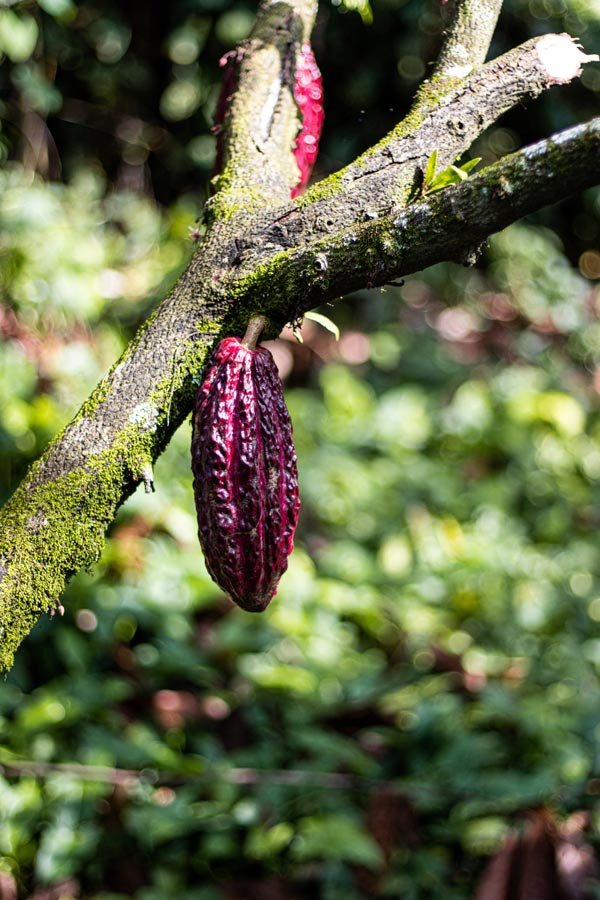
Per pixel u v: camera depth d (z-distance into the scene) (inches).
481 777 121.3
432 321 233.8
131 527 141.2
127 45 197.8
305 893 115.5
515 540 177.3
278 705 135.6
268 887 113.7
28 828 111.6
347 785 122.0
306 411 192.7
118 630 136.3
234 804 118.2
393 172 49.4
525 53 52.7
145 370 47.9
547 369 227.0
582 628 163.6
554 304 239.5
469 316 237.9
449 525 171.8
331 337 215.8
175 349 48.1
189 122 209.8
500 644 158.4
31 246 149.3
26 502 47.1
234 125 59.5
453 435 198.4
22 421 132.5
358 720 135.0
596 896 108.4
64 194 179.6
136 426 47.3
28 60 173.5
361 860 108.1
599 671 154.9
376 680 140.6
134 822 112.5
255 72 61.7
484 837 116.7
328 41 197.3
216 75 200.7
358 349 216.1
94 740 119.4
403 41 197.5
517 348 231.1
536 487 192.7
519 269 240.8
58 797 113.4
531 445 196.5
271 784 120.0
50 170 186.1
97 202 198.1
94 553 47.3
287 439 48.6
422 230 43.2
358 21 196.4
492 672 150.8
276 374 48.5
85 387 147.4
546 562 174.7
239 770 121.3
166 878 111.6
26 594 46.3
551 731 129.5
